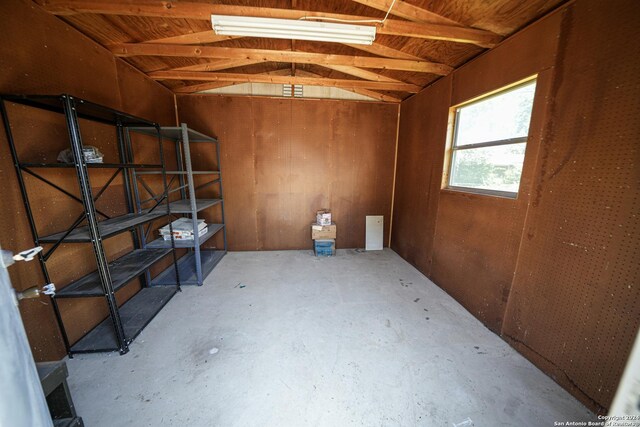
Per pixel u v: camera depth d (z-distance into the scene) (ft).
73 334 5.55
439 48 7.01
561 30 4.58
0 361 1.78
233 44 8.03
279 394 4.38
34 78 4.83
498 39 5.97
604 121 3.96
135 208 7.65
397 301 7.63
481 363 5.16
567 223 4.53
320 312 6.97
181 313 6.87
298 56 7.43
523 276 5.42
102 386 4.51
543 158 4.99
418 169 10.05
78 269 5.70
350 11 6.37
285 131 11.47
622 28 3.70
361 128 11.84
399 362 5.15
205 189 11.51
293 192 12.01
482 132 6.98
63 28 5.43
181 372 4.84
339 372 4.87
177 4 5.16
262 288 8.38
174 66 8.55
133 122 7.11
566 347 4.51
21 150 4.55
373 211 12.64
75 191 5.65
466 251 7.25
